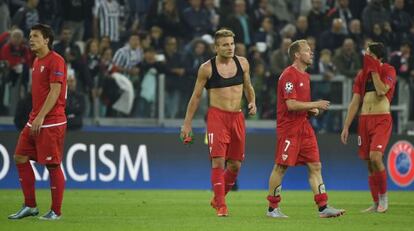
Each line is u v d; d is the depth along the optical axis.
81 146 66.00
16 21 72.69
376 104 45.97
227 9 82.31
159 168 67.81
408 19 84.12
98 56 71.25
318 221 38.28
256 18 80.75
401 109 74.69
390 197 61.44
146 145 67.69
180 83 70.94
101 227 34.50
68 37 69.50
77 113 66.56
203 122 71.12
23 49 67.62
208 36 76.81
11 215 37.84
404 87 75.19
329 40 79.38
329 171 70.81
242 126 40.25
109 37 75.12
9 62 67.38
